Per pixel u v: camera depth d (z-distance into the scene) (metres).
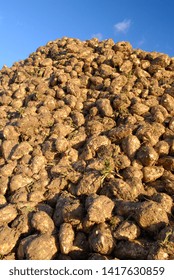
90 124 1.32
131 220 0.85
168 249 0.72
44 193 1.05
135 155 1.10
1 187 1.10
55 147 1.21
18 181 1.10
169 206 0.88
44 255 0.79
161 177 1.05
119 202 0.90
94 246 0.80
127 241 0.79
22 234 0.89
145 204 0.84
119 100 1.38
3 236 0.86
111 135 1.20
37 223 0.88
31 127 1.38
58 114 1.44
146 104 1.37
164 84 1.52
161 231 0.78
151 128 1.16
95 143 1.18
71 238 0.84
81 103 1.52
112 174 1.03
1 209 0.95
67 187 1.05
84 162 1.12
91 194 0.94
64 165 1.13
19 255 0.83
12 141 1.33
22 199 1.02
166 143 1.11
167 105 1.32
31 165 1.17
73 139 1.27
